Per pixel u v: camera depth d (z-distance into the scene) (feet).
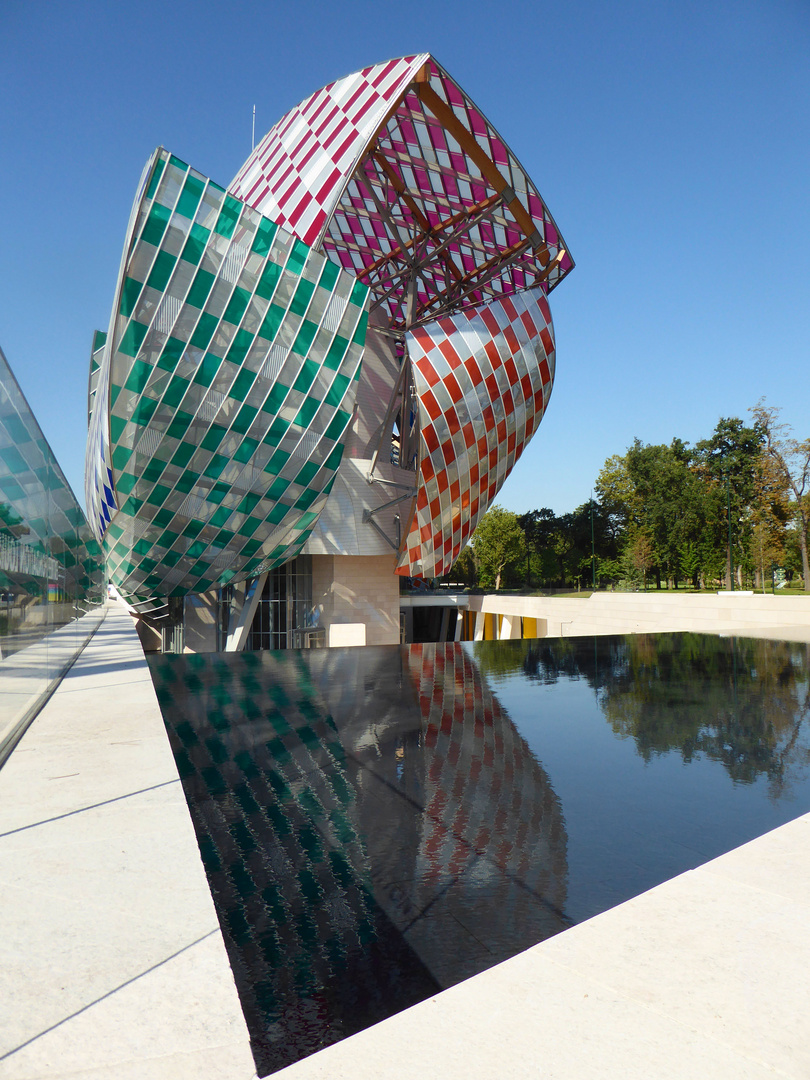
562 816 17.62
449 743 25.62
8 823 12.78
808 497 147.74
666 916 8.46
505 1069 5.62
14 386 25.39
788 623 80.07
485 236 119.44
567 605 122.93
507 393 109.70
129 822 12.79
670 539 215.92
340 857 14.99
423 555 117.50
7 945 8.30
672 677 43.14
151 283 69.31
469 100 87.35
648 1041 5.98
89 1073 5.91
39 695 26.58
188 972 7.70
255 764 22.74
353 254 134.62
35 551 28.68
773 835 11.42
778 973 7.10
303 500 89.15
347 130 92.32
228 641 115.03
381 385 135.95
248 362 76.84
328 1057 5.88
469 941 11.38
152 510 82.12
